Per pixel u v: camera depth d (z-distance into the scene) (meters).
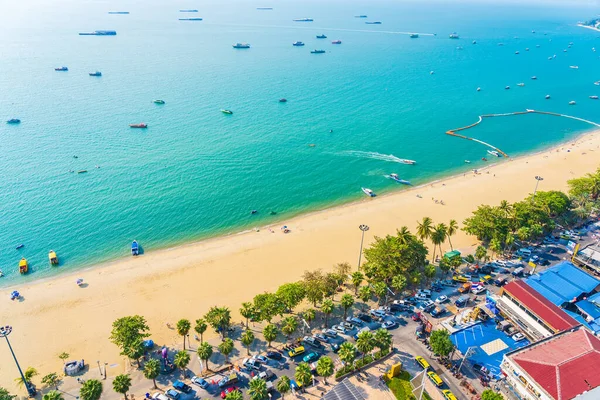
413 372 91.31
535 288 112.50
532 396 80.19
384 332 92.06
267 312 100.31
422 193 183.75
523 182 192.50
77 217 159.00
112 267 133.25
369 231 154.12
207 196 178.00
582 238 144.50
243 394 86.69
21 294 120.06
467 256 129.38
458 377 90.06
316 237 150.50
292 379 89.94
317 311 112.69
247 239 149.88
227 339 92.44
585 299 109.50
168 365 92.94
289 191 185.00
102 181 184.88
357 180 196.62
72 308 114.31
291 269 132.25
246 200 176.75
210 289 122.44
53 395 77.81
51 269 132.12
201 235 153.00
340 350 89.31
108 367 95.00
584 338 88.19
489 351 97.31
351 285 123.00
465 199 177.12
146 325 107.19
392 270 113.88
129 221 158.62
